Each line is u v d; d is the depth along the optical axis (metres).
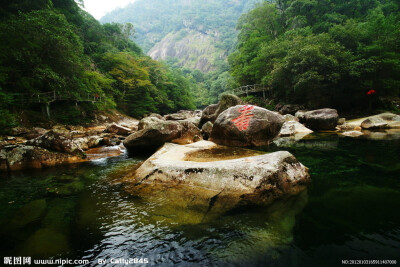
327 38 16.72
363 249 1.85
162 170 3.74
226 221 2.41
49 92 15.59
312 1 26.84
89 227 2.45
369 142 7.20
